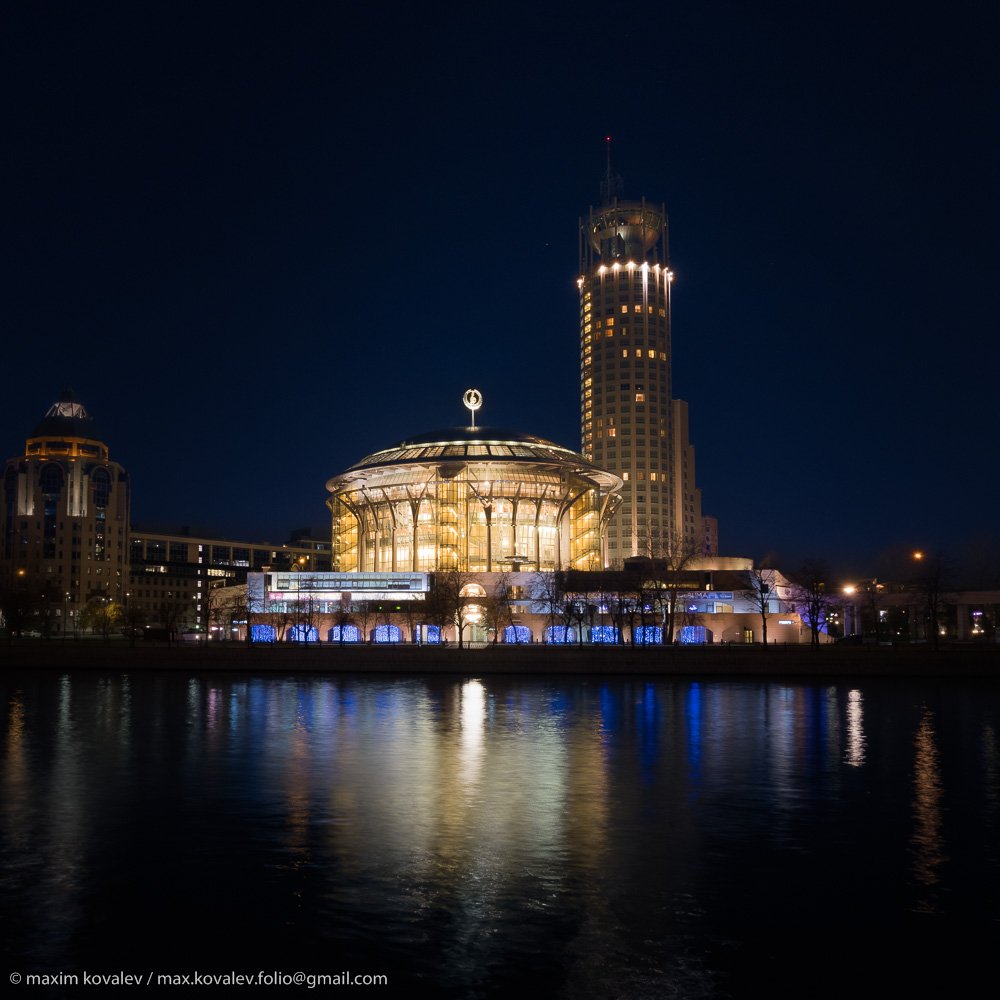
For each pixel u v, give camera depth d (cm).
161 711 7362
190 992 1978
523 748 5328
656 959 2136
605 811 3619
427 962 2122
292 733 5984
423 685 10262
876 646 12812
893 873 2788
